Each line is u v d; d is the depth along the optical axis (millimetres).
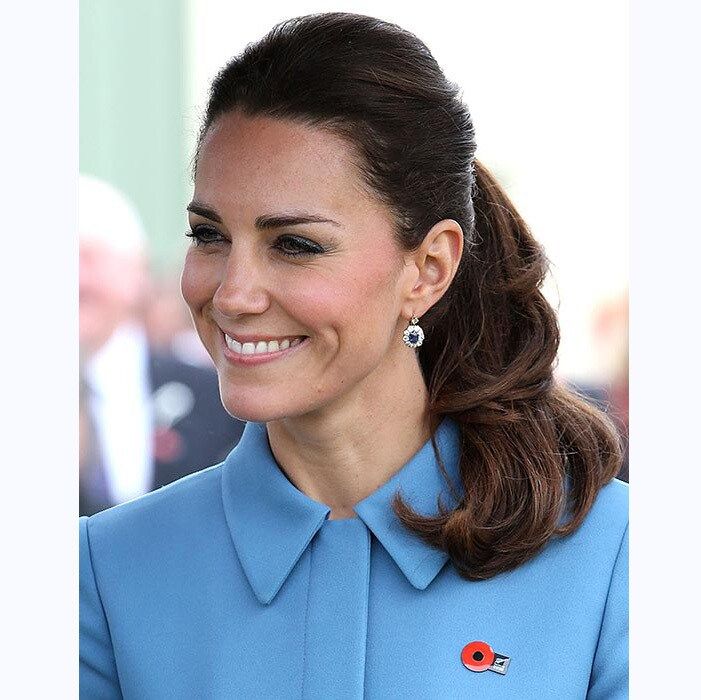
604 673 6793
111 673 7285
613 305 17750
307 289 6207
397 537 6871
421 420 7156
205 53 20469
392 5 16688
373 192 6371
